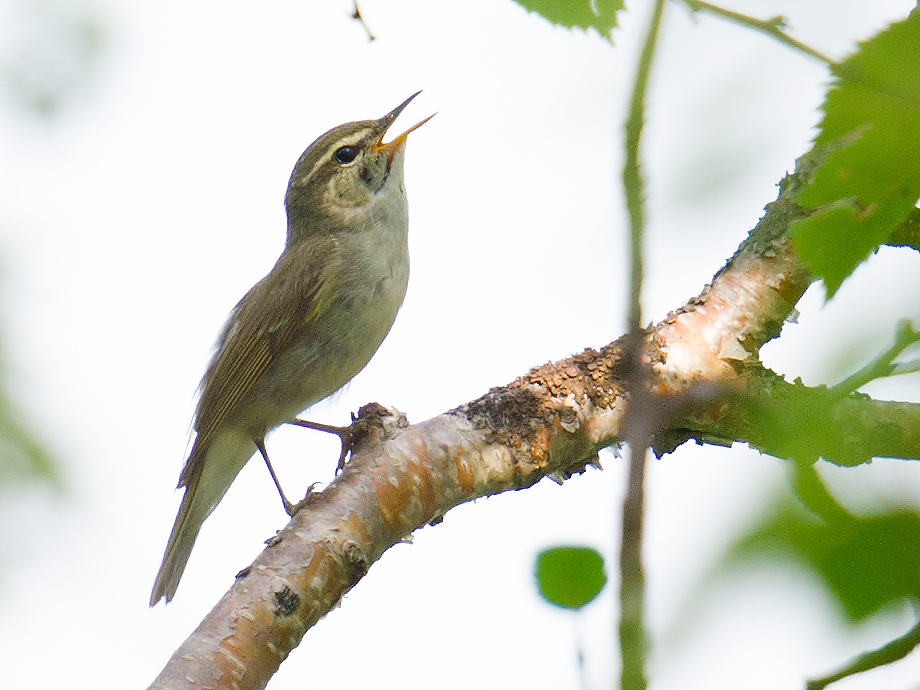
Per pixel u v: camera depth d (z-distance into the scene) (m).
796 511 3.42
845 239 4.43
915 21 3.59
